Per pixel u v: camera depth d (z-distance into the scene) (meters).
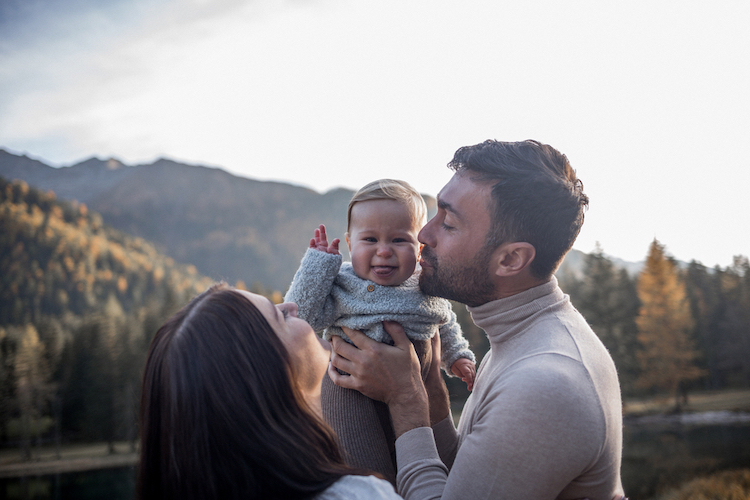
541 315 1.69
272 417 1.20
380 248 2.08
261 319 1.30
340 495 1.13
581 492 1.47
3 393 49.59
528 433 1.37
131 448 45.97
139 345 48.75
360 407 1.91
